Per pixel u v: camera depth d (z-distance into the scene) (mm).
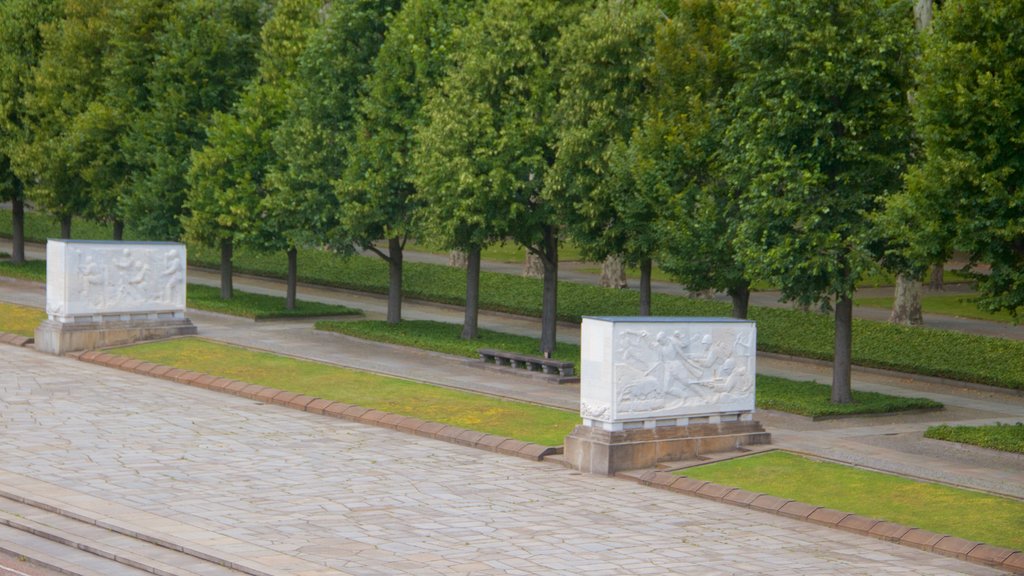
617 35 31297
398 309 39469
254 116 41188
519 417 26359
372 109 36125
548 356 32188
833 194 27391
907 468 22234
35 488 20172
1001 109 22266
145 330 35656
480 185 32625
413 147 36125
